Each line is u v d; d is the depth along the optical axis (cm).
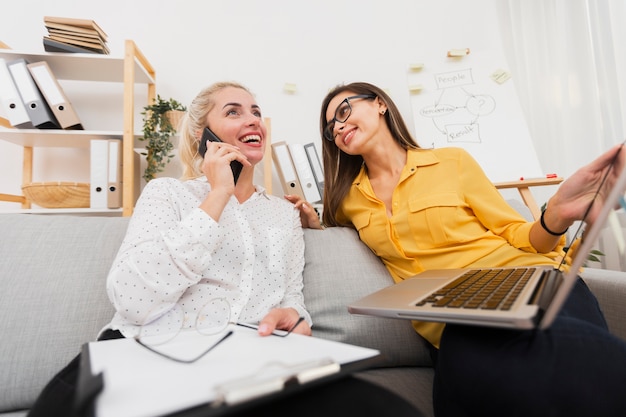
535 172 186
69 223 96
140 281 66
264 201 106
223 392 32
